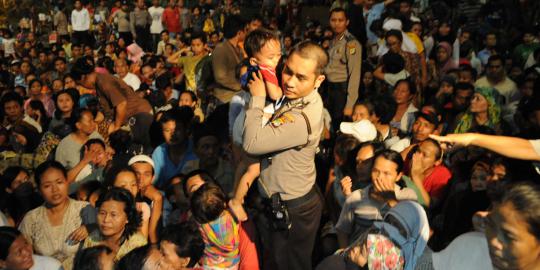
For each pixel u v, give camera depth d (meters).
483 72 8.80
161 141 5.93
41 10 21.55
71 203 4.11
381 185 3.56
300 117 2.87
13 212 4.91
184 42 14.02
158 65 10.45
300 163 3.01
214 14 17.75
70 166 5.95
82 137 6.03
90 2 20.55
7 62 16.11
